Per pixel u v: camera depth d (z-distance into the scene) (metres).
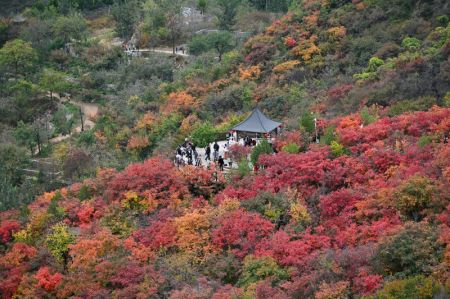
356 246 31.16
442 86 51.84
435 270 26.22
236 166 45.53
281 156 41.06
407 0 71.81
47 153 73.38
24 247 37.09
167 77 88.81
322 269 28.55
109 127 70.38
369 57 66.94
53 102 89.06
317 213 36.12
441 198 31.66
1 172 63.12
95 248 34.97
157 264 33.34
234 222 34.84
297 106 60.19
